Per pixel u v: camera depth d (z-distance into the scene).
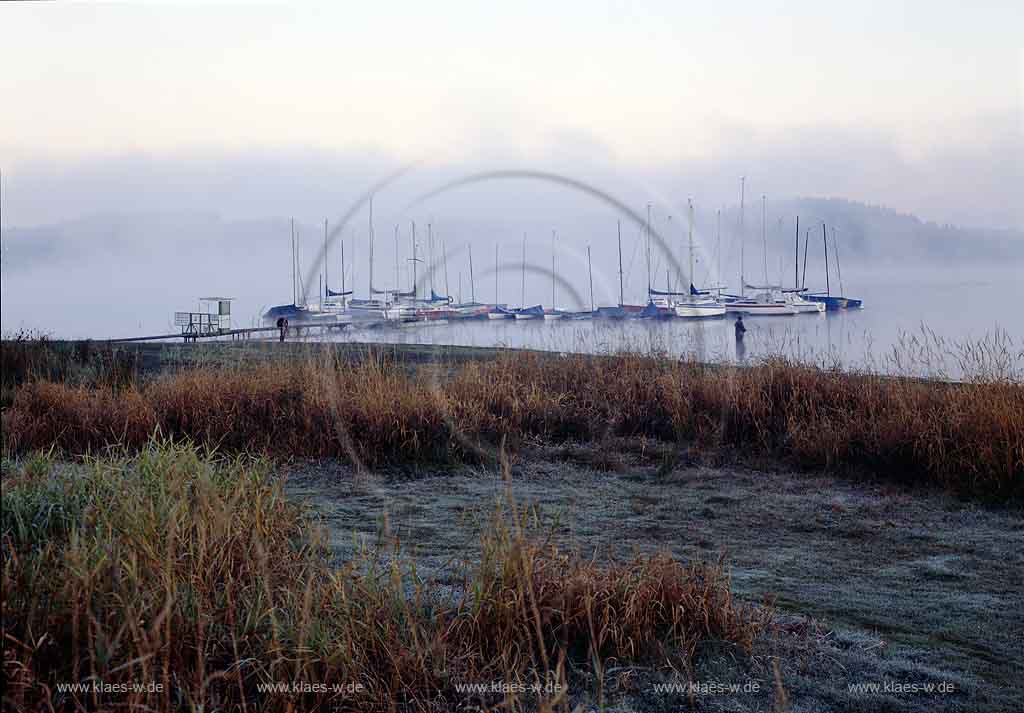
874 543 5.09
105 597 2.91
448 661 3.01
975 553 4.88
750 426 7.92
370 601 3.20
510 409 8.26
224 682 2.77
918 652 3.37
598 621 3.26
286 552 3.79
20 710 2.45
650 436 8.15
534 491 6.35
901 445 6.79
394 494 6.16
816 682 3.05
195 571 3.25
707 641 3.31
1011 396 6.81
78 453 6.76
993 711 2.87
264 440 7.36
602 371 9.11
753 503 6.04
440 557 4.31
